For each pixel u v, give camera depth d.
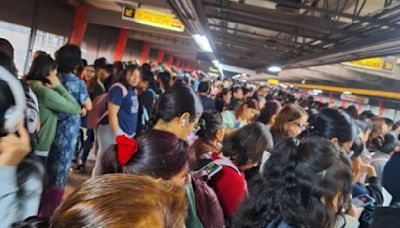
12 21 9.02
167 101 1.83
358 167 2.43
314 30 5.81
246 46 10.96
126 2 10.92
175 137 1.40
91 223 0.59
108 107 3.40
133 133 3.58
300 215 1.30
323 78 20.12
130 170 1.30
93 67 5.14
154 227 0.61
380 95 17.31
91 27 15.43
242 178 1.96
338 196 1.38
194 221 1.48
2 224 1.05
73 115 2.70
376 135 4.22
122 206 0.61
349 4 5.41
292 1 4.74
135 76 3.51
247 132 2.25
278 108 3.76
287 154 1.39
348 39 5.13
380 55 4.66
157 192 0.67
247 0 7.71
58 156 2.65
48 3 10.72
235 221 1.46
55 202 2.62
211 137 2.17
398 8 3.74
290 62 8.95
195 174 1.81
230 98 7.61
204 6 5.53
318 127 2.18
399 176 1.85
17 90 1.13
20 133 1.14
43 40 10.79
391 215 1.43
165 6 10.09
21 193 1.13
